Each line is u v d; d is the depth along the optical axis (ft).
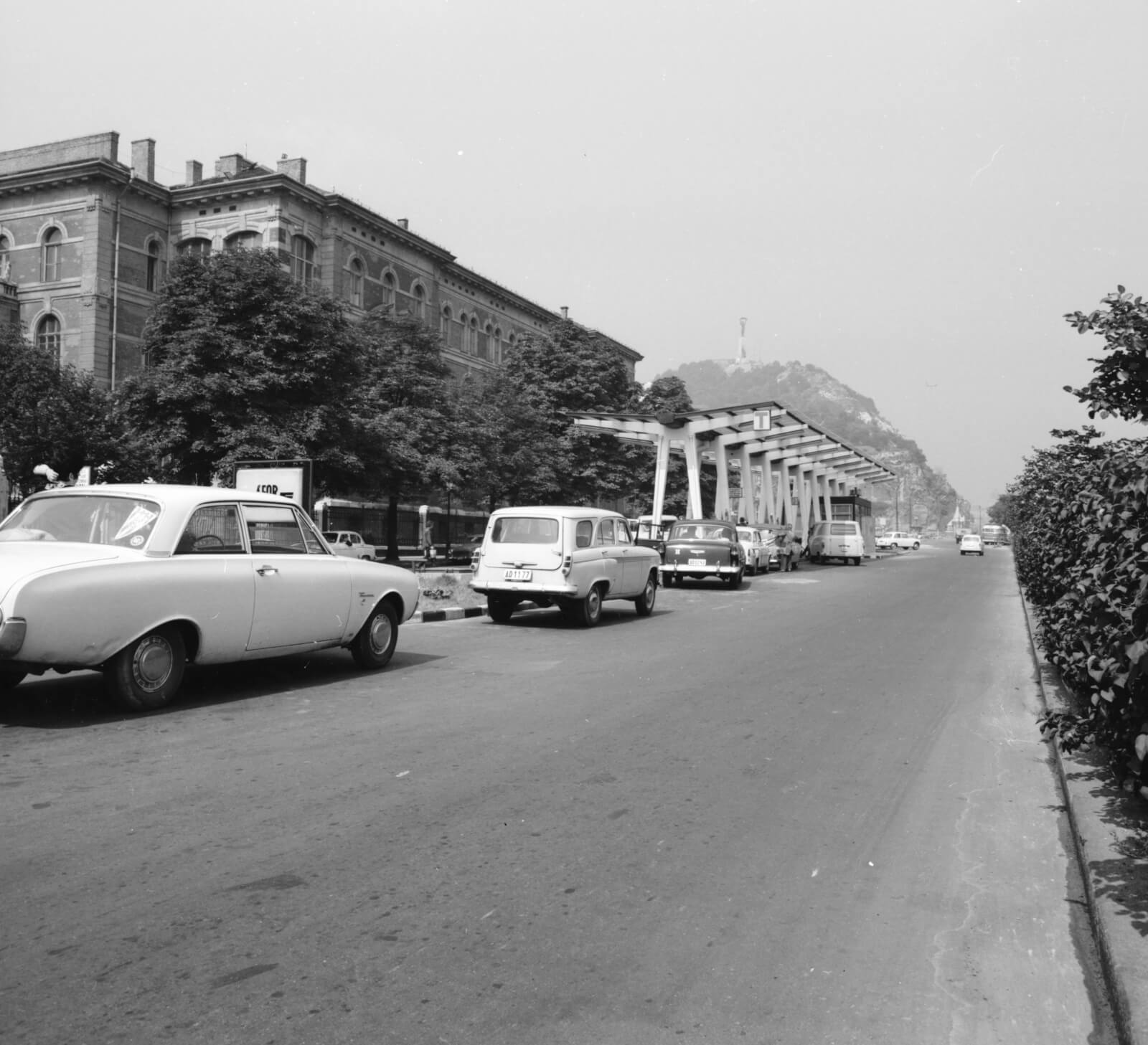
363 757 18.92
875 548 202.80
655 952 10.45
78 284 114.21
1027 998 9.63
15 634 19.76
